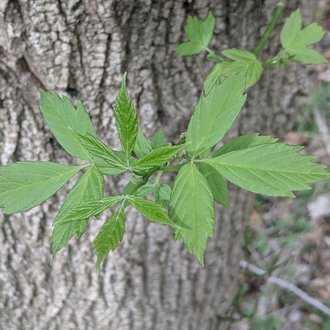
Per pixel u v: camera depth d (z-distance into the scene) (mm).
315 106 1181
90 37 576
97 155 362
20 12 550
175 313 899
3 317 882
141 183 375
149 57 609
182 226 382
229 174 387
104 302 834
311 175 379
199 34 563
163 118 659
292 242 1159
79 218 356
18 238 742
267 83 765
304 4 764
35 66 593
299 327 1107
